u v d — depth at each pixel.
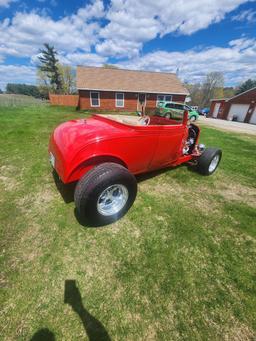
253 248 2.16
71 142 2.10
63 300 1.51
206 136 8.48
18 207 2.54
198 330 1.39
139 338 1.32
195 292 1.64
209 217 2.62
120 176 2.09
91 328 1.35
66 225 2.27
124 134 2.30
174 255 1.98
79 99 17.73
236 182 3.78
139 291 1.61
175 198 3.02
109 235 2.18
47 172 3.50
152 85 19.69
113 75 19.56
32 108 15.79
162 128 2.75
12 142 5.17
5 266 1.74
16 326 1.34
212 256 2.01
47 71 42.75
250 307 1.56
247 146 7.15
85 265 1.81
